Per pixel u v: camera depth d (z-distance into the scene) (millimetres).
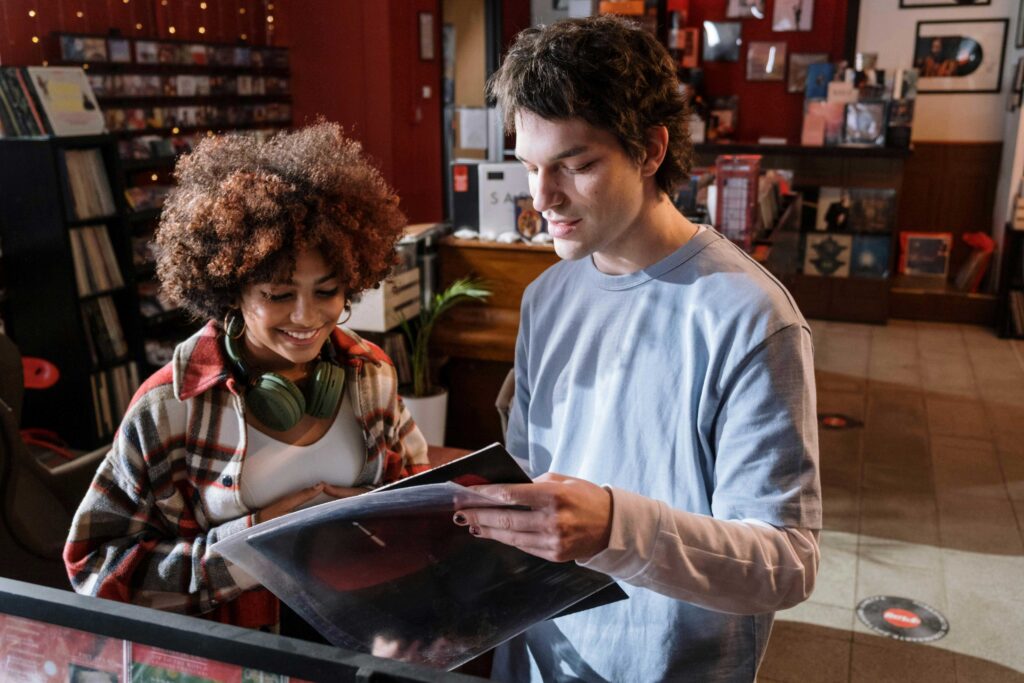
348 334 1380
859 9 7215
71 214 4109
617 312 1210
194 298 1225
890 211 6812
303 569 913
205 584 1192
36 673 804
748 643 1179
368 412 1351
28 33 4559
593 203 1062
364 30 7043
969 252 7391
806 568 1023
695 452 1137
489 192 3727
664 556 958
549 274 1344
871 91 6770
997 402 5191
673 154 1129
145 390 1245
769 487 1042
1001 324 6543
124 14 5234
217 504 1258
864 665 2807
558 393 1303
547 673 1327
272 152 1240
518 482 987
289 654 713
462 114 7957
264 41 6746
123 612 761
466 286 3652
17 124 4066
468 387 3959
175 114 5629
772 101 7734
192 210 1172
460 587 1015
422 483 927
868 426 4820
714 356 1089
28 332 4258
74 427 4309
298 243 1146
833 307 7086
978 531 3648
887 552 3480
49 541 2256
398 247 3488
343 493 1310
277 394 1247
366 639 996
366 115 7203
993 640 2926
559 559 927
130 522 1243
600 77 1000
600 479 1217
